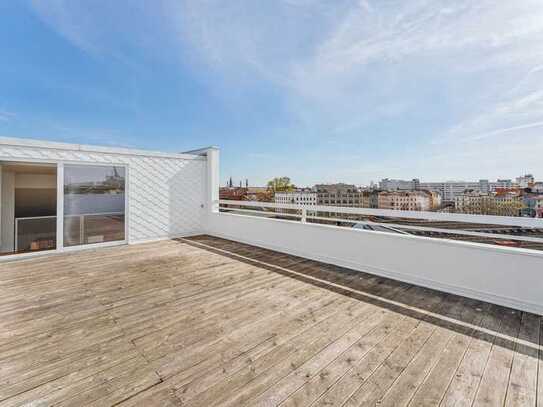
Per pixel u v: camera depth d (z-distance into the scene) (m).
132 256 4.67
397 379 1.54
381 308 2.57
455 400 1.38
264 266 4.05
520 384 1.50
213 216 6.84
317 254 4.38
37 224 5.39
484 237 2.85
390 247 3.47
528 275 2.48
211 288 3.12
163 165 6.30
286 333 2.09
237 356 1.78
